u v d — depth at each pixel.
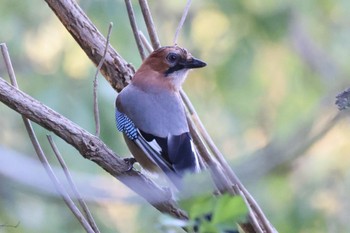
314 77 17.36
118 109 8.09
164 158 7.42
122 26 14.20
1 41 14.98
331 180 14.89
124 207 14.14
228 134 16.25
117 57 8.30
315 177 14.74
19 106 6.73
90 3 14.30
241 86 16.38
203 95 16.45
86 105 13.76
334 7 16.97
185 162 7.22
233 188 6.55
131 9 7.99
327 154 15.00
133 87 8.19
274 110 16.77
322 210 14.34
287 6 16.45
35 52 15.16
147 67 8.27
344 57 17.48
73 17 8.09
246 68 16.28
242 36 16.33
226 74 16.28
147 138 7.69
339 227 14.37
